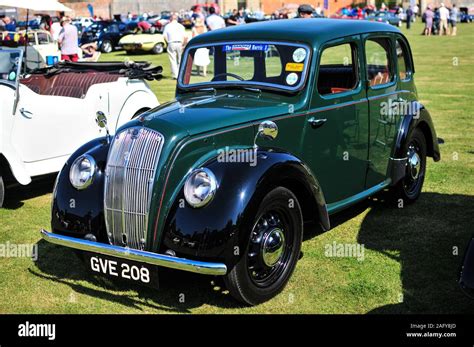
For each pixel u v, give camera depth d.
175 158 3.73
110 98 7.07
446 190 6.32
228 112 4.09
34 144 6.20
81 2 49.81
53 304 4.01
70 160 4.23
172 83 15.28
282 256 4.03
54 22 17.94
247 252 3.68
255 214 3.60
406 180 5.77
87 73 7.59
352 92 4.84
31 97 6.17
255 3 60.22
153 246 3.75
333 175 4.77
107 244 3.79
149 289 4.19
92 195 4.02
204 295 4.07
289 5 56.91
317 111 4.49
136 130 3.84
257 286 3.83
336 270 4.39
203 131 3.85
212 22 16.91
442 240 4.94
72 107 6.58
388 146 5.42
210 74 4.91
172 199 3.73
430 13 32.94
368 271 4.36
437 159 6.15
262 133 3.91
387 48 5.33
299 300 3.96
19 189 6.93
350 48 4.82
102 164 4.11
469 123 9.69
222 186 3.61
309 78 4.43
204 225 3.53
